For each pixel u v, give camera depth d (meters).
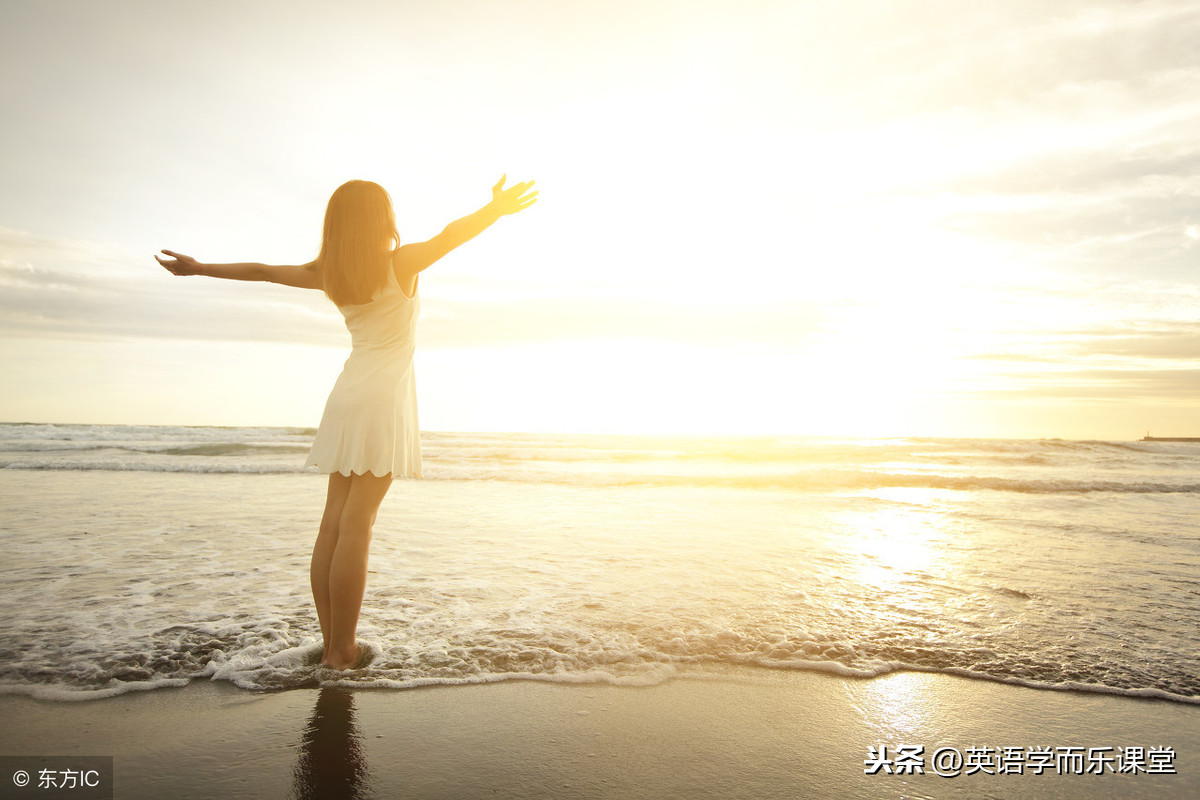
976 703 2.09
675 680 2.22
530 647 2.48
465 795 1.47
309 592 3.19
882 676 2.30
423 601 3.09
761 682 2.22
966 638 2.69
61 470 9.86
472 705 1.99
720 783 1.56
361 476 2.25
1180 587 3.58
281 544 4.43
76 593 3.14
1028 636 2.73
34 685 2.05
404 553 4.29
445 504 6.93
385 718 1.88
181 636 2.52
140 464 10.54
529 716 1.92
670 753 1.71
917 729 1.90
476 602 3.09
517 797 1.47
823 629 2.76
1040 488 9.45
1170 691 2.20
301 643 2.45
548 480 9.57
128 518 5.49
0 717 1.83
